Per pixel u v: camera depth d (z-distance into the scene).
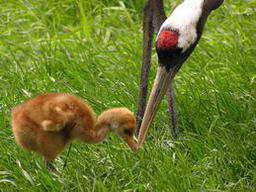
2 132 11.55
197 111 12.34
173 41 11.18
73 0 16.11
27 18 15.46
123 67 13.44
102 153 11.14
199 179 10.78
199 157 11.38
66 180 10.45
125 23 15.66
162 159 11.02
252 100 12.48
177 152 11.22
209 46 14.18
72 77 13.27
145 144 11.27
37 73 13.42
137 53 13.90
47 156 10.54
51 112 10.16
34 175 10.72
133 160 10.97
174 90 12.59
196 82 12.88
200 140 11.60
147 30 12.30
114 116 10.42
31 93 12.62
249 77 13.13
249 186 10.76
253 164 11.25
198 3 11.56
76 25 15.96
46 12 15.79
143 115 12.08
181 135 11.91
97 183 10.27
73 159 10.92
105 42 14.73
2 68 13.64
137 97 12.61
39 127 10.24
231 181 10.92
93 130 10.47
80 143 11.23
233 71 13.31
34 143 10.40
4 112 12.09
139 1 16.33
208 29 14.84
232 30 14.60
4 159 10.92
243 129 11.87
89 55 13.83
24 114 10.31
